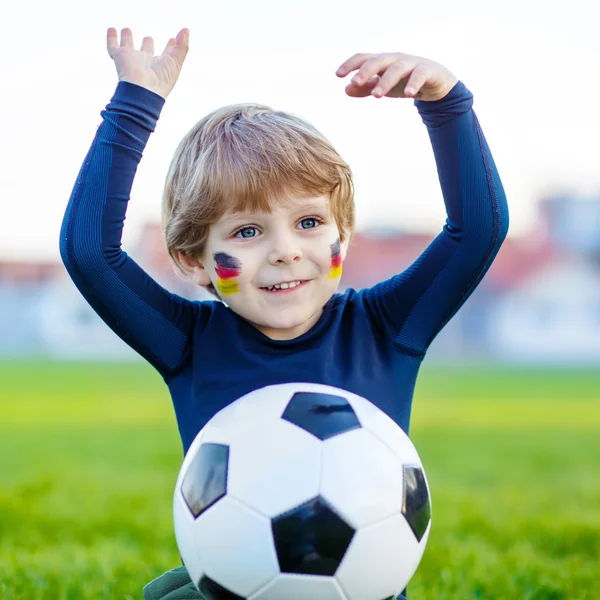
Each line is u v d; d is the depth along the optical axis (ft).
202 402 8.74
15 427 39.60
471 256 8.71
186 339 9.08
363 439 7.61
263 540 7.21
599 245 142.31
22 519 17.53
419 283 8.91
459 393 60.54
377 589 7.47
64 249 8.66
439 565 13.20
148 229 95.04
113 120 8.80
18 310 135.85
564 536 15.48
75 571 12.73
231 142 8.59
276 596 7.29
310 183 8.49
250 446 7.48
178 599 8.61
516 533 15.81
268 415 7.67
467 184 8.64
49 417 43.86
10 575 12.51
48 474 24.97
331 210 8.72
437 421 43.09
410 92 8.09
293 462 7.34
